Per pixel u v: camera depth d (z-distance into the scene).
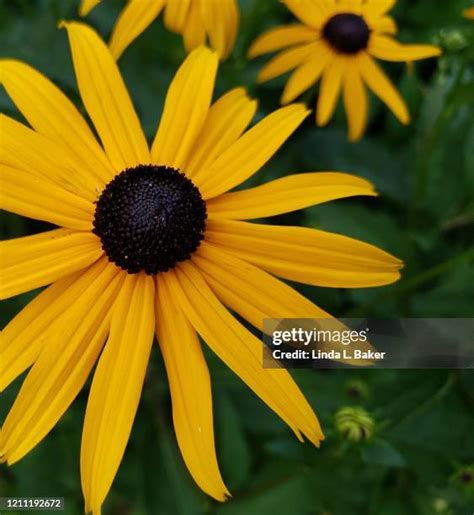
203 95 0.12
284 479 0.16
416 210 0.20
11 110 0.16
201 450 0.10
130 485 0.18
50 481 0.17
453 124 0.20
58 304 0.11
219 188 0.12
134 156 0.12
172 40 0.18
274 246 0.11
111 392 0.10
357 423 0.13
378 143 0.20
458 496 0.16
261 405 0.17
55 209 0.11
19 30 0.18
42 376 0.11
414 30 0.21
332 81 0.16
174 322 0.11
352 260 0.11
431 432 0.15
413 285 0.16
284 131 0.12
